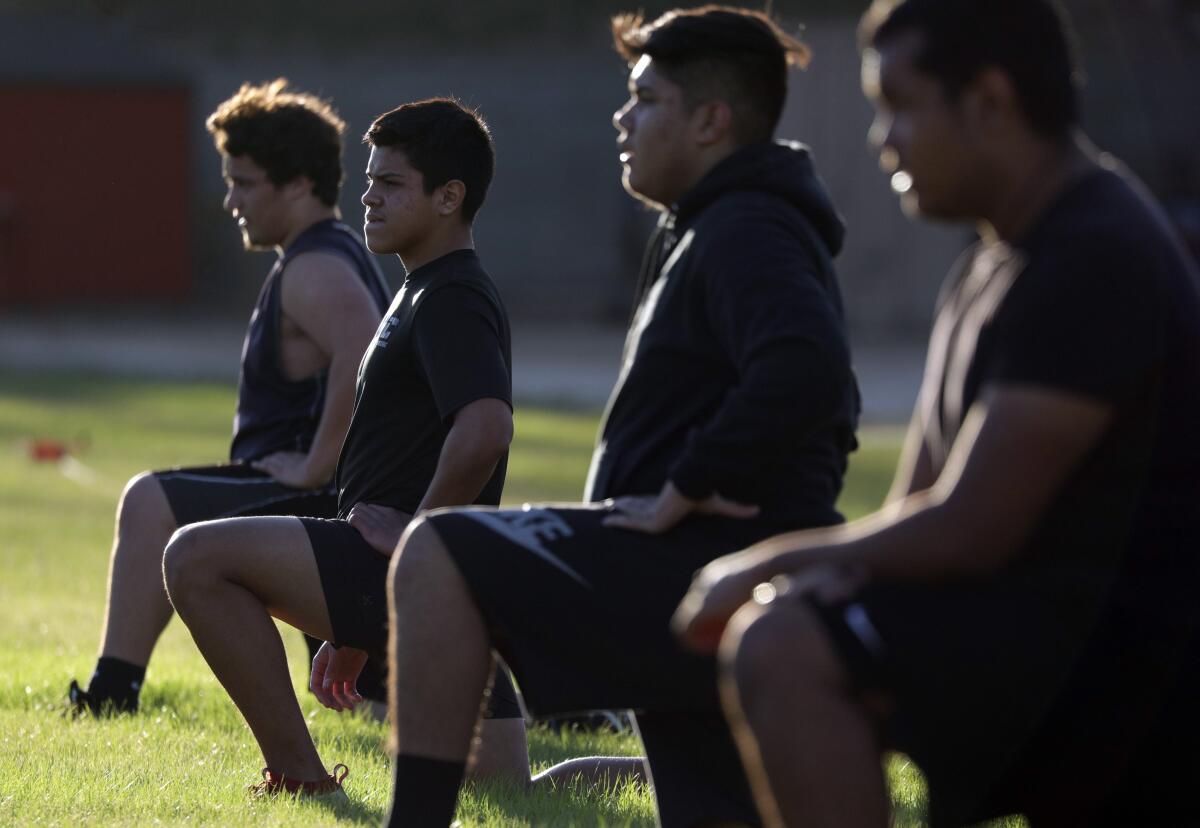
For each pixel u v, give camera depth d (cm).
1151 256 908
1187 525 918
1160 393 909
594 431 6297
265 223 1966
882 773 917
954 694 916
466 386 1466
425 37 11144
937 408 1013
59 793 1509
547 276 11475
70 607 2792
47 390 7244
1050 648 920
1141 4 9938
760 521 1139
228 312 11769
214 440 5691
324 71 11281
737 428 1083
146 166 11788
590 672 1120
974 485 897
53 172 11631
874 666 911
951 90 932
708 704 1123
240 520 1500
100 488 4616
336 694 1566
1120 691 924
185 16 11644
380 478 1537
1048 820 956
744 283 1109
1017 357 900
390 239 1539
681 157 1210
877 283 10488
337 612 1485
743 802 1198
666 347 1175
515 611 1116
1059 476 898
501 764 1609
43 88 11525
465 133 1541
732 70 1195
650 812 1500
